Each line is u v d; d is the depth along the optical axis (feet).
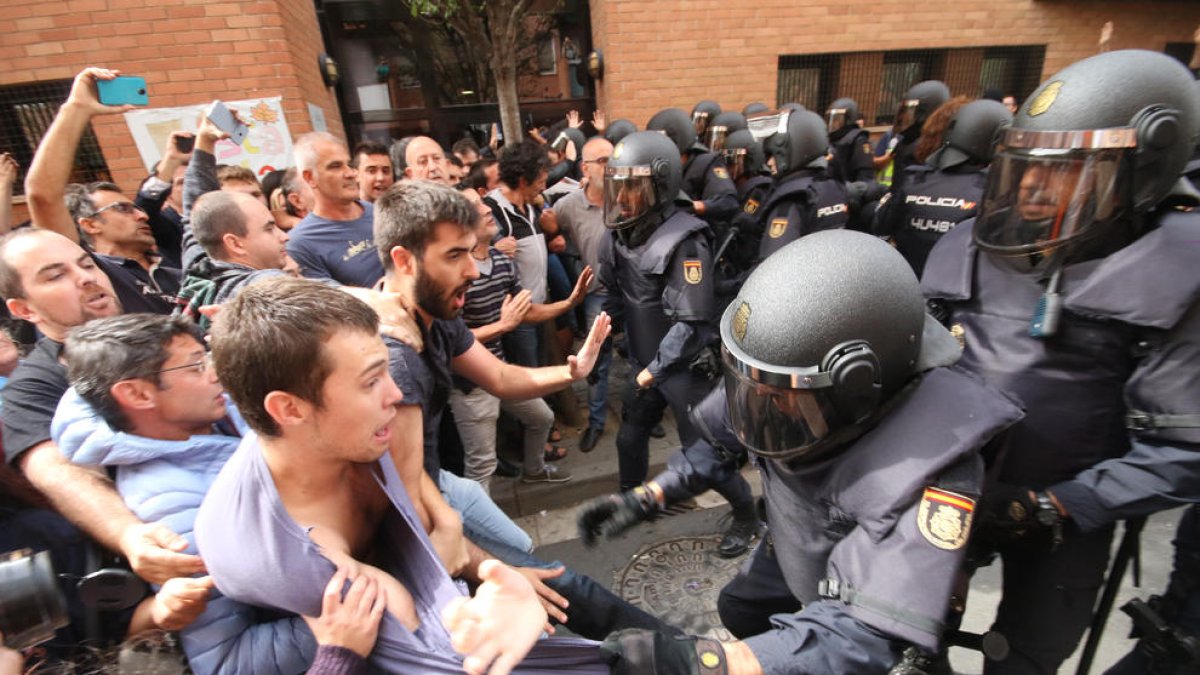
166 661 3.26
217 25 14.67
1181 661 4.31
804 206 9.98
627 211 7.78
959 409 3.15
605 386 11.11
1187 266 3.52
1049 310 3.98
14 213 15.26
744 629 5.48
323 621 2.64
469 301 8.18
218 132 8.15
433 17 15.12
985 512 4.05
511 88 14.03
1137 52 3.72
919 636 2.70
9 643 3.05
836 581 3.09
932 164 9.56
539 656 2.85
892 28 20.17
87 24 14.23
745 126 15.55
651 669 2.85
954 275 4.65
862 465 3.18
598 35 20.43
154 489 3.60
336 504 3.08
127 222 8.31
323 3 19.53
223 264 6.23
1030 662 4.77
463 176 13.05
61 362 4.80
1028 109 3.98
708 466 4.62
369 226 8.34
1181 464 3.57
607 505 4.64
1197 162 4.39
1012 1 20.61
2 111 14.66
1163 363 3.64
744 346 3.24
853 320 2.97
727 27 19.30
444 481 5.75
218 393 3.92
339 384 2.71
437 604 2.88
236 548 2.76
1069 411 4.09
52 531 3.86
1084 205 3.71
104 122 14.79
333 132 18.89
